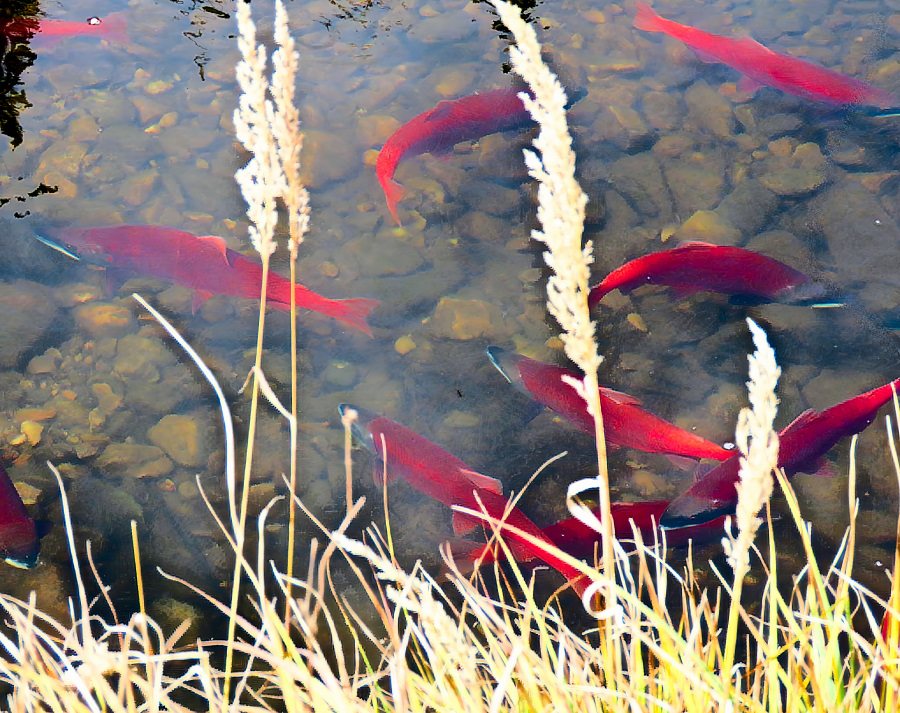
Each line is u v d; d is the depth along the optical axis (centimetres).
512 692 170
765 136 462
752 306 378
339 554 305
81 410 354
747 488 125
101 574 300
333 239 423
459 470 291
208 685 162
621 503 284
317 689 152
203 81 531
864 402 284
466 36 565
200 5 608
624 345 368
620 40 547
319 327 386
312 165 457
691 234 412
